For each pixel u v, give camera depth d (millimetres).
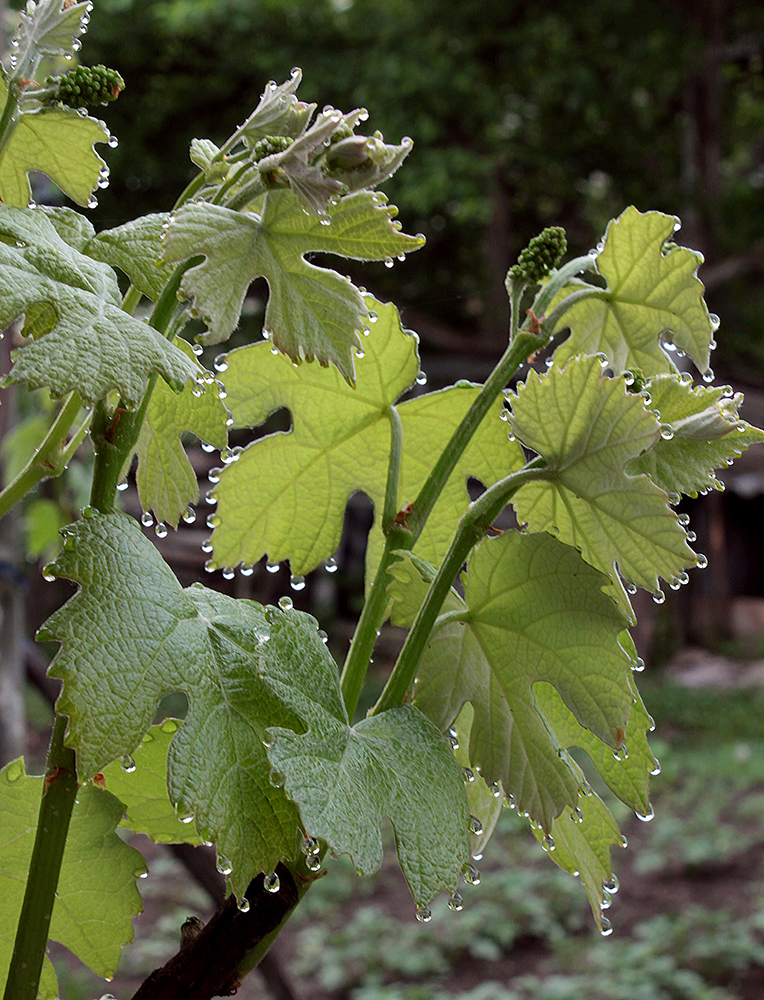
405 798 613
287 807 603
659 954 4258
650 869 5086
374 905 4840
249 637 623
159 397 701
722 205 8953
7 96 660
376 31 7617
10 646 1871
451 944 4371
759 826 5484
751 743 7160
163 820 704
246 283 627
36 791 689
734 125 10766
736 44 10070
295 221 635
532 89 8469
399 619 688
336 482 780
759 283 9062
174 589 621
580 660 666
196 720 599
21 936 604
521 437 673
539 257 711
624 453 659
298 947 4441
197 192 667
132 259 655
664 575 681
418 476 779
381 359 750
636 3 8219
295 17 7574
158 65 7375
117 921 699
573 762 675
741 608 11781
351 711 674
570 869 727
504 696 678
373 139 609
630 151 8758
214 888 1305
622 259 743
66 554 604
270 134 657
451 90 7512
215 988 615
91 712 586
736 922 4477
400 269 8188
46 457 657
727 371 8070
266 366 755
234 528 779
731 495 12117
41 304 603
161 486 716
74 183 713
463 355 7332
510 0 7824
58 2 664
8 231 599
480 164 7547
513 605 672
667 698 8445
